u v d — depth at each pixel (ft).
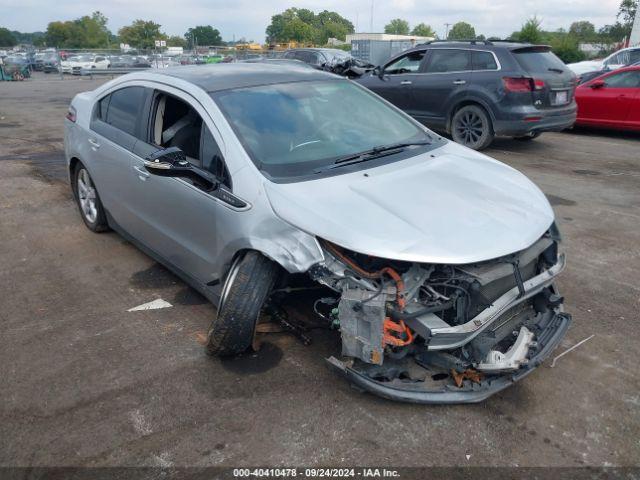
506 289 9.61
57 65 121.60
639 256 16.22
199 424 9.55
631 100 33.40
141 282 14.79
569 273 15.12
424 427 9.41
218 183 11.07
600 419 9.59
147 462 8.77
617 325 12.51
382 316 8.85
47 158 28.99
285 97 12.88
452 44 30.48
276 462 8.74
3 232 18.38
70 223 19.16
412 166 11.69
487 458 8.77
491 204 10.44
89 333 12.38
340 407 9.91
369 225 9.32
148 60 113.80
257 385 10.52
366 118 13.48
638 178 24.77
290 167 10.93
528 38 112.98
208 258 11.72
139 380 10.72
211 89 12.51
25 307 13.56
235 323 10.28
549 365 11.09
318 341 11.80
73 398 10.25
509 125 28.40
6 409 9.98
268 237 9.95
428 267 9.07
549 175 25.32
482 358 9.32
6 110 49.03
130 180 14.08
